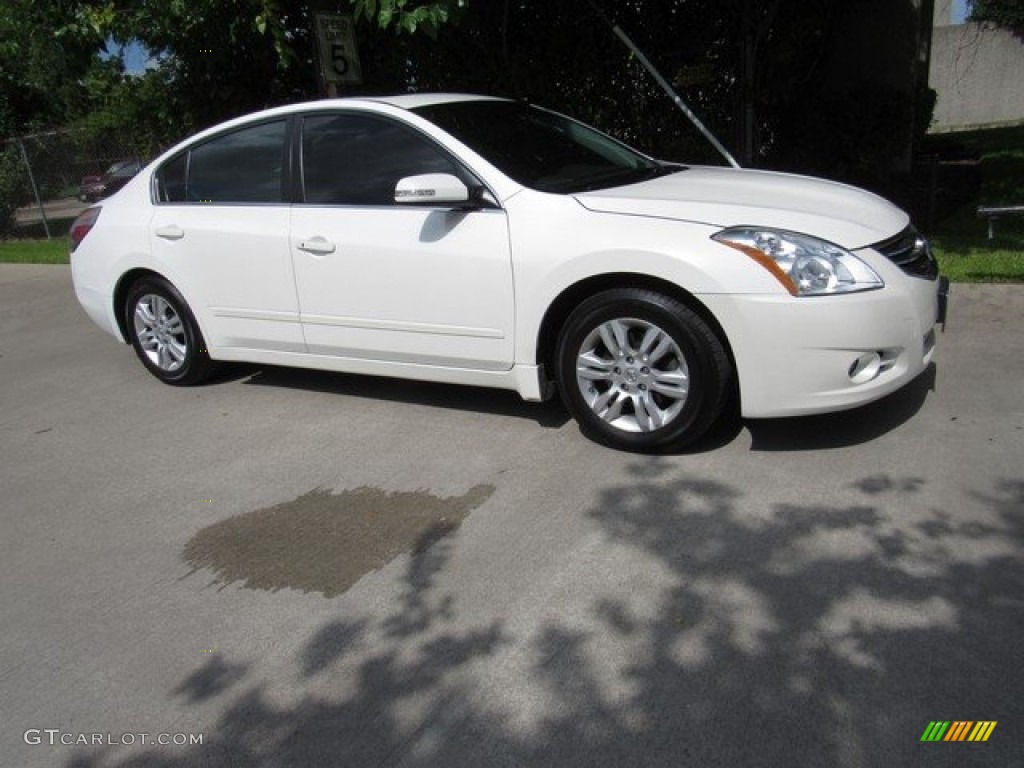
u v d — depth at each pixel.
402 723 2.65
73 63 9.40
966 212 9.26
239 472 4.55
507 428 4.73
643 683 2.70
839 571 3.17
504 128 4.84
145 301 5.89
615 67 9.34
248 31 9.02
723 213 3.95
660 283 3.96
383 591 3.34
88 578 3.66
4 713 2.88
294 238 4.93
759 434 4.32
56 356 7.32
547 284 4.14
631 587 3.20
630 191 4.32
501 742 2.53
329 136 4.92
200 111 10.67
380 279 4.65
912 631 2.82
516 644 2.95
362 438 4.81
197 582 3.54
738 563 3.28
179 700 2.86
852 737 2.42
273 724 2.71
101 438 5.24
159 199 5.66
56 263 12.47
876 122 10.33
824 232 3.81
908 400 4.57
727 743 2.44
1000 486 3.65
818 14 9.20
